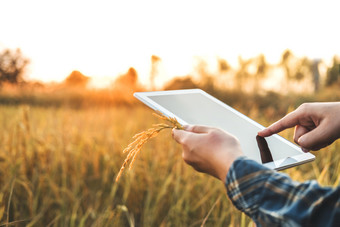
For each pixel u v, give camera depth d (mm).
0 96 14422
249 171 580
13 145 2473
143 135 861
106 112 5395
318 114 1034
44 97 14508
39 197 2191
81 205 2248
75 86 15641
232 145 665
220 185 2168
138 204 2326
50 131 3059
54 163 2555
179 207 2031
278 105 10172
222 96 11758
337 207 484
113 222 1880
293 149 1021
